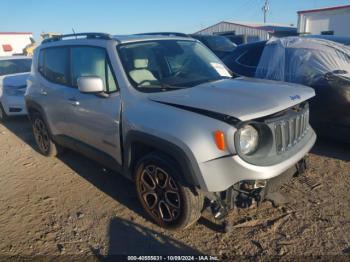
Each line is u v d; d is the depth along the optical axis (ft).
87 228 11.30
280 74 18.01
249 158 9.05
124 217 11.78
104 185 14.33
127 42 12.55
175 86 11.36
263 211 11.54
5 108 26.37
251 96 9.93
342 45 17.34
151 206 11.19
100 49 12.67
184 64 12.91
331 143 17.19
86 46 13.47
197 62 13.30
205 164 8.99
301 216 11.14
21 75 27.76
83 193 13.73
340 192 12.52
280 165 9.36
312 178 13.70
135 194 13.34
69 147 15.57
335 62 16.60
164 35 14.16
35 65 17.47
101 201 12.98
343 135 15.40
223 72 13.46
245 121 8.84
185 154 9.20
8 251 10.34
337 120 15.42
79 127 13.83
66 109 14.38
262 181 9.41
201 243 10.19
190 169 9.23
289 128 9.98
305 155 11.38
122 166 11.96
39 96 16.51
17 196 13.85
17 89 25.95
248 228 10.71
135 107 10.79
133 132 10.61
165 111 9.96
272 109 9.26
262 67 19.04
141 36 13.35
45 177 15.53
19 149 19.95
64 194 13.75
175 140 9.35
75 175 15.53
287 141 10.02
